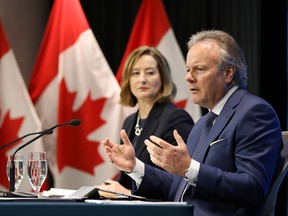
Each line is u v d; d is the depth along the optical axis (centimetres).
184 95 713
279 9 729
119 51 783
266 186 355
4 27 755
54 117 736
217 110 394
